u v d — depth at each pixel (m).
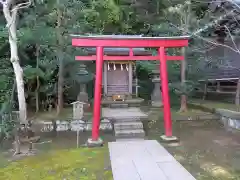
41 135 7.77
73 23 9.84
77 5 9.69
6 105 6.39
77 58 6.61
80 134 7.89
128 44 6.61
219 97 12.62
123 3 17.28
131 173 4.52
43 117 8.77
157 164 4.96
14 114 6.72
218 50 12.79
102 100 10.87
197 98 13.91
